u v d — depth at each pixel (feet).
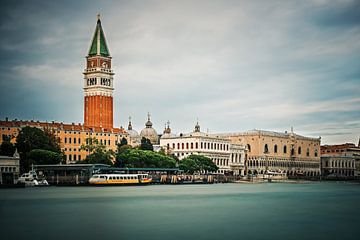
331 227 379.14
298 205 531.50
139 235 342.23
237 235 344.49
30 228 365.61
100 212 450.71
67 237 335.67
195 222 395.34
